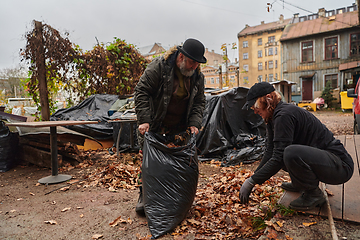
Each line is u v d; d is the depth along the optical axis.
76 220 2.39
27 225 2.30
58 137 4.63
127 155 5.03
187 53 2.15
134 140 5.58
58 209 2.66
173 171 2.10
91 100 6.73
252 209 2.36
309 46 22.09
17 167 4.55
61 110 6.42
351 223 1.75
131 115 5.01
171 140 2.59
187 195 2.14
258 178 1.88
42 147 4.55
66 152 4.59
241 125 5.31
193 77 2.45
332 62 21.17
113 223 2.29
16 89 15.99
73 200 2.91
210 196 2.78
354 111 5.82
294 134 1.84
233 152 4.63
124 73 8.27
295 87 22.83
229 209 2.41
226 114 5.04
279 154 1.79
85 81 7.29
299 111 1.82
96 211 2.59
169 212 2.06
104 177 3.70
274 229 1.77
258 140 4.87
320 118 12.66
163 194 2.09
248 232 2.01
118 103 6.62
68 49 6.47
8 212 2.59
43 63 6.18
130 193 3.13
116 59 7.98
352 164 1.81
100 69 7.52
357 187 2.33
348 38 20.42
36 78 6.21
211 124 4.76
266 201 2.53
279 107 1.85
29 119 6.14
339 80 20.91
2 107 6.15
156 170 2.12
